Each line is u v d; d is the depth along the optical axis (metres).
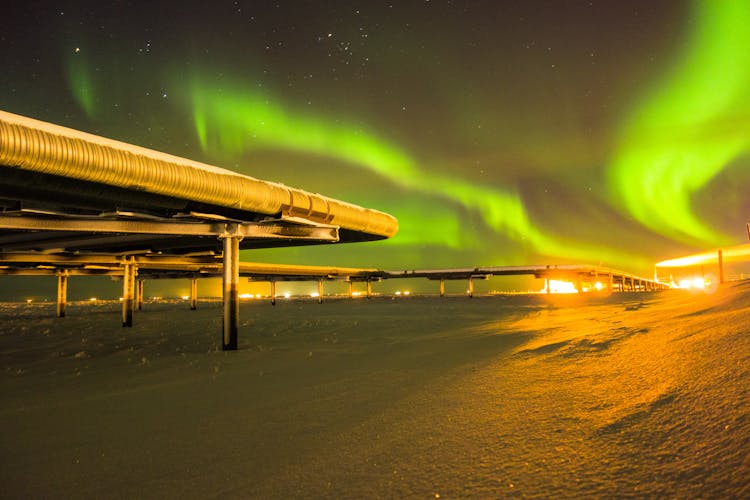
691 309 12.30
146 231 13.45
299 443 4.90
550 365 7.45
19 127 8.42
